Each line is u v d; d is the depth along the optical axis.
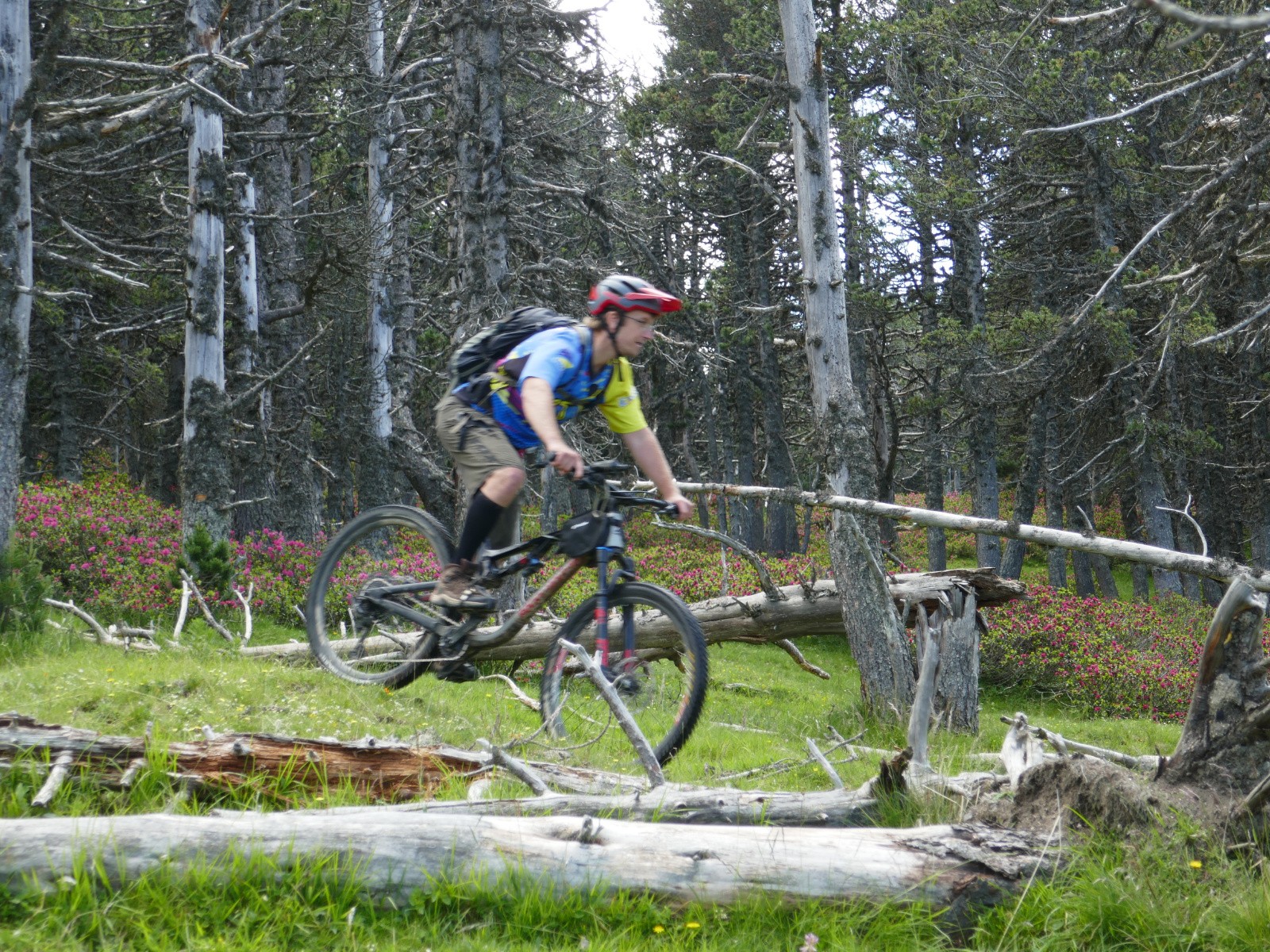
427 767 4.45
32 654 8.53
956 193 20.92
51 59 9.02
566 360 4.34
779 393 30.97
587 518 4.60
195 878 3.10
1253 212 11.08
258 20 19.12
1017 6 17.70
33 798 3.64
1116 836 3.76
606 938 3.17
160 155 20.16
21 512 15.74
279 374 14.11
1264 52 9.38
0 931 2.82
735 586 20.31
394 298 23.39
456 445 4.69
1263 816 3.72
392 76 21.36
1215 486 29.42
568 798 3.93
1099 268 19.27
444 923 3.19
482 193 15.85
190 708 5.40
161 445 27.67
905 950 3.24
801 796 4.22
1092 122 9.67
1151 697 16.97
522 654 10.35
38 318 23.58
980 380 20.69
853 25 21.69
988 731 11.83
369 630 5.53
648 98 22.23
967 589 11.85
